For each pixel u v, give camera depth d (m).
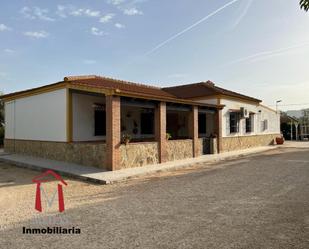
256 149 21.34
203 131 20.08
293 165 12.98
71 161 12.67
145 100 12.71
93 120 14.06
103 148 11.28
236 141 20.67
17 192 7.93
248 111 21.72
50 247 4.28
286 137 36.50
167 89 22.77
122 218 5.57
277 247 4.16
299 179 9.52
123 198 7.16
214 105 17.42
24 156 14.98
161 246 4.25
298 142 31.08
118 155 11.12
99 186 8.73
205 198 7.05
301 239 4.44
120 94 11.01
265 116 26.16
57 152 13.45
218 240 4.45
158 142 13.27
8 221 5.50
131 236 4.65
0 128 22.62
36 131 14.80
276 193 7.54
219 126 18.17
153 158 12.95
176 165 12.50
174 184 8.90
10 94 16.38
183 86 22.25
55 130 13.58
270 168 12.13
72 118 13.02
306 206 6.28
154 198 7.11
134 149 11.98
